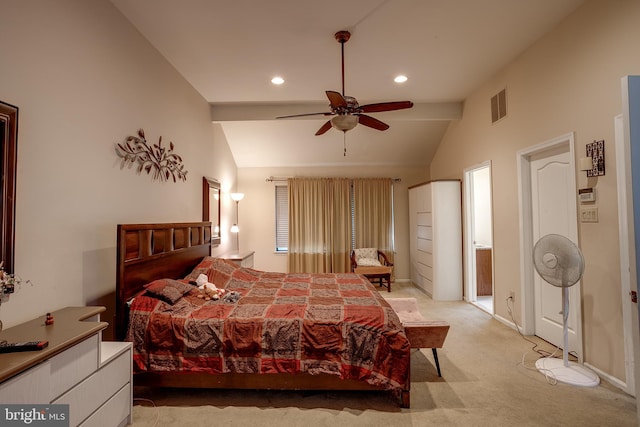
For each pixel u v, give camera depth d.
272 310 2.27
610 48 2.19
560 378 2.33
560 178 2.81
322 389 2.15
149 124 2.84
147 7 2.35
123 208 2.46
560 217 2.81
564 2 2.38
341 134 5.25
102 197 2.23
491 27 2.68
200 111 4.04
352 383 2.11
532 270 3.21
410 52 3.06
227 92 3.96
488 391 2.22
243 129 5.06
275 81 3.65
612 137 2.19
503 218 3.58
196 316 2.16
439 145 5.59
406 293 5.16
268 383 2.14
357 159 6.00
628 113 1.57
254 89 3.88
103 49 2.24
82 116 2.04
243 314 2.20
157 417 1.96
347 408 2.04
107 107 2.28
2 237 1.48
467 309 4.22
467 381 2.36
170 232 2.83
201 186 4.07
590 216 2.39
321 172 6.13
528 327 3.23
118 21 2.39
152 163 2.88
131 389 1.91
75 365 1.47
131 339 2.09
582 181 2.47
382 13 2.44
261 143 5.43
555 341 2.94
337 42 2.85
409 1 2.31
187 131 3.64
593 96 2.33
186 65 3.26
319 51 3.00
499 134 3.61
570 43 2.53
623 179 2.12
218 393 2.23
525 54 3.10
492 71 3.56
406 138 5.41
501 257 3.63
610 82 2.20
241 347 2.06
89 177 2.11
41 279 1.74
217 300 2.54
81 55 2.04
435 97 4.35
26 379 1.22
